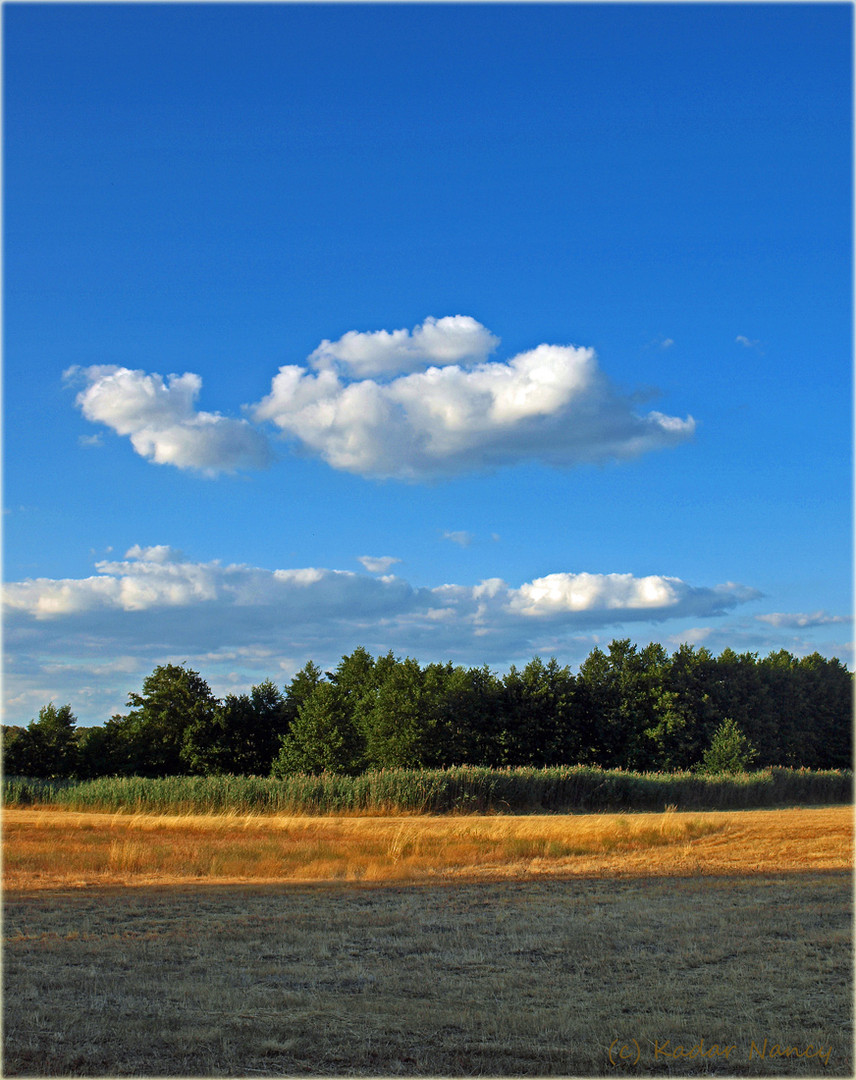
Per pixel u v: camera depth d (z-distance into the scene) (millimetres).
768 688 90000
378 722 67750
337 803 38219
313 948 12117
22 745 71625
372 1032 8656
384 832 28656
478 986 10336
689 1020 9148
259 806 38531
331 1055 8031
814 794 52406
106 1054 7945
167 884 17906
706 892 17172
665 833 27938
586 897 16547
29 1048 8047
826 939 12711
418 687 70062
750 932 13219
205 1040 8336
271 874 19500
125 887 17422
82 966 10992
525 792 41312
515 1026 8859
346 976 10711
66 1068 7605
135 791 41031
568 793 42719
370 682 83188
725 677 86250
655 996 9977
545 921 14078
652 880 18891
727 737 57875
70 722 74500
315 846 24547
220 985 10172
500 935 13062
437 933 13180
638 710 75688
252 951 11969
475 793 40094
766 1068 7895
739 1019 9227
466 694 71812
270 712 74312
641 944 12508
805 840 26109
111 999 9602
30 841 25469
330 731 61750
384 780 39062
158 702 71625
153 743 71125
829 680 101375
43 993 9812
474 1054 8133
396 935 13055
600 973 10969
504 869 20562
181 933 13008
